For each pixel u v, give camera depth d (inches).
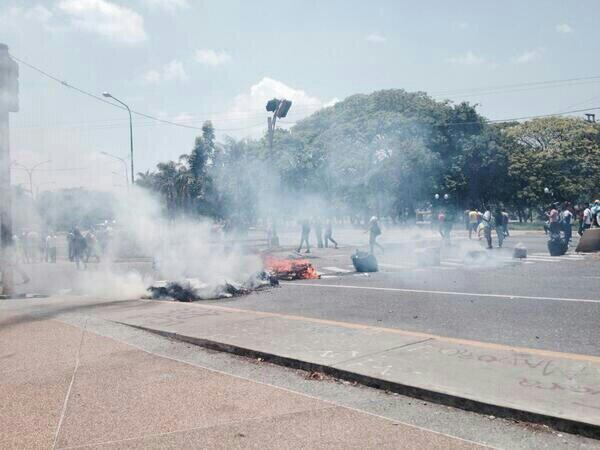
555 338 253.0
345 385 194.7
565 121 2623.0
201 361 231.0
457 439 145.3
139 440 148.6
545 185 2472.9
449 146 2190.0
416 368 199.0
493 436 146.9
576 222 1754.4
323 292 438.0
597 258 657.6
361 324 300.8
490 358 210.1
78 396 186.2
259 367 220.1
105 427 158.4
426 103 2212.1
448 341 240.8
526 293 394.6
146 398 182.5
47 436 152.9
